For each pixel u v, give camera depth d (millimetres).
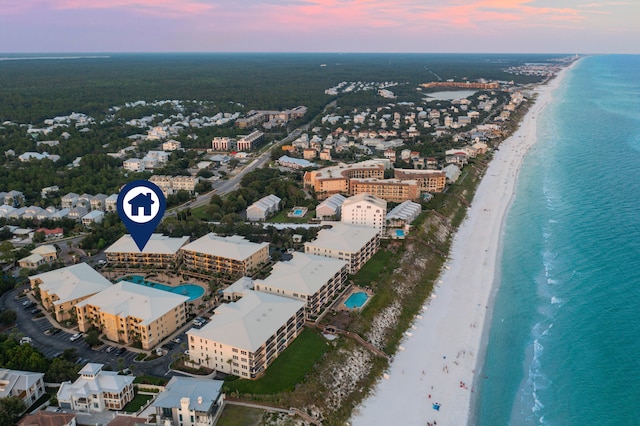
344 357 197750
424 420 173500
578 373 192750
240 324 189875
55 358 185125
